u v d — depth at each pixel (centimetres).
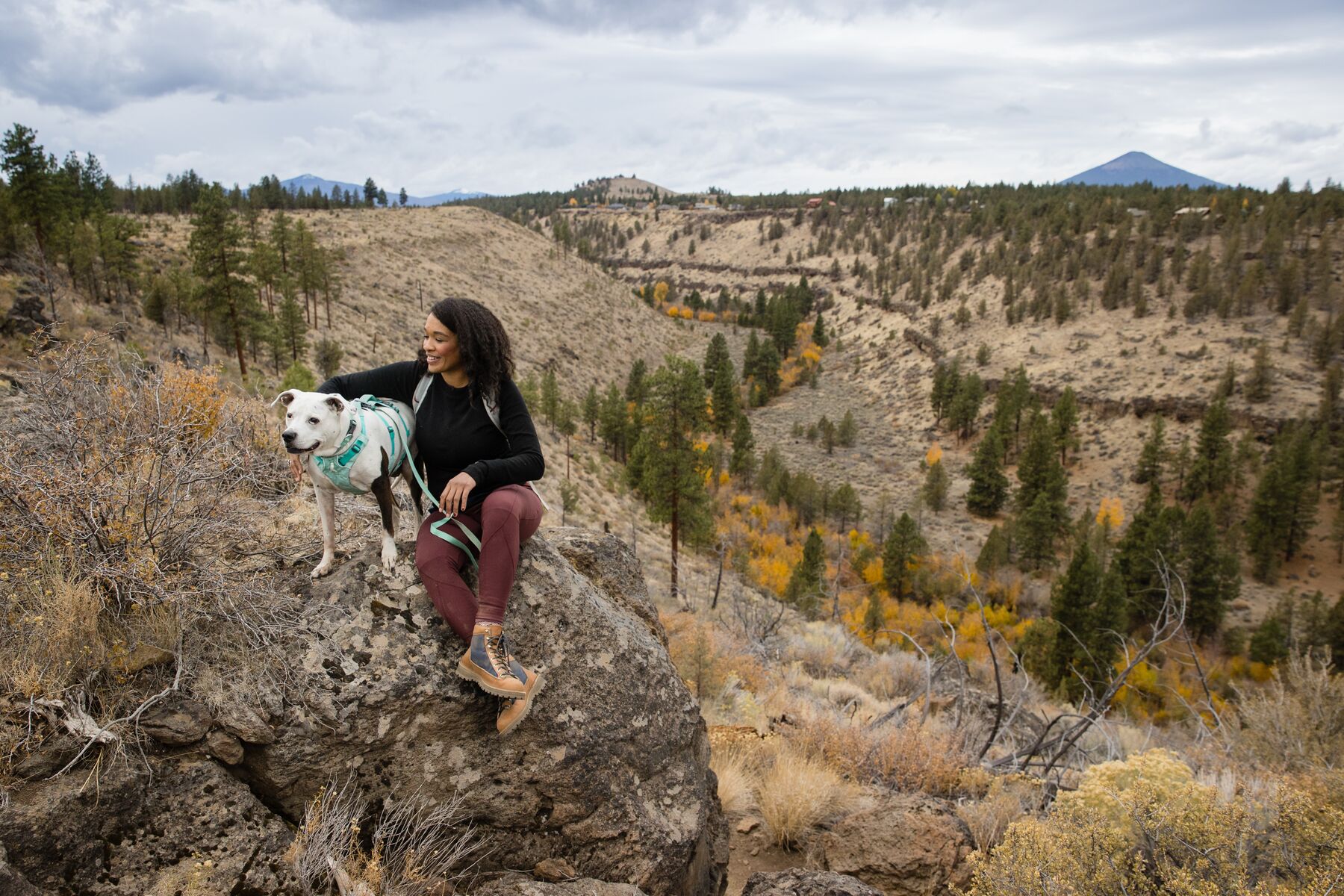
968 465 9081
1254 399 10544
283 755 245
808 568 4038
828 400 13912
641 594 422
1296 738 636
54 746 219
